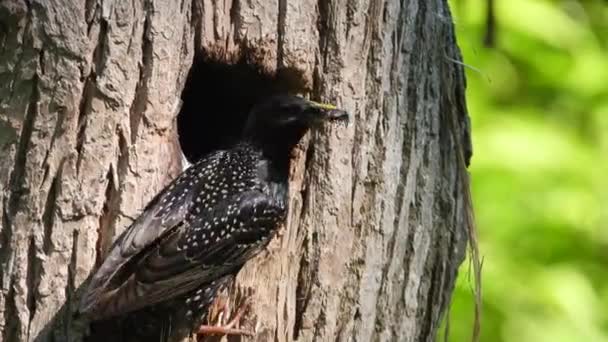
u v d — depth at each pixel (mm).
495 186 16000
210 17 10641
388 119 11398
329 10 11070
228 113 12258
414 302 11766
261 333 10898
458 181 12211
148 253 10047
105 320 10266
